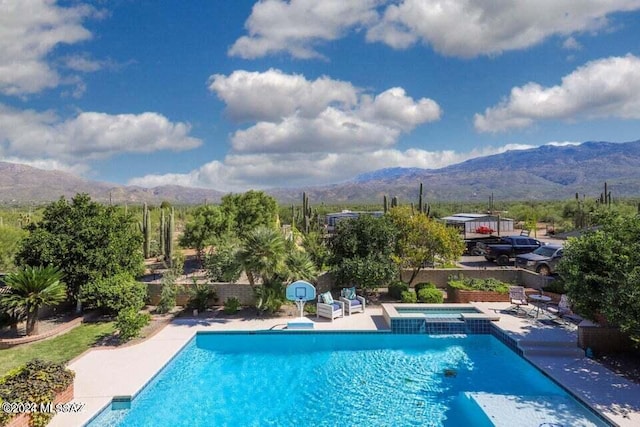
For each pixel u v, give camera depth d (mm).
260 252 14938
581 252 10070
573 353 11023
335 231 17859
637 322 8289
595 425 7707
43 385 7707
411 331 13656
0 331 13023
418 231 17359
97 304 14312
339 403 9328
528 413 8266
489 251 25703
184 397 9578
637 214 10406
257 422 8523
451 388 9969
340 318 14906
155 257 31438
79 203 16094
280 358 11977
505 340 12375
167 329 13648
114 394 8891
